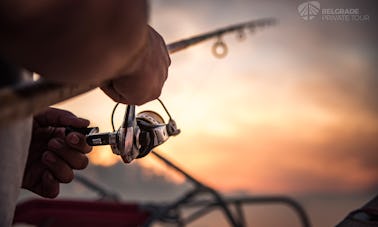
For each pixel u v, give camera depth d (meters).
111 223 2.35
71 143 0.77
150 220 2.35
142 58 0.41
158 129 0.64
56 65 0.33
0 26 0.30
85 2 0.31
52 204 2.32
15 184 0.54
